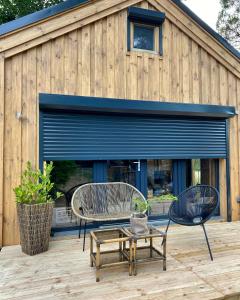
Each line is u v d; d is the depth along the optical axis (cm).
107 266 260
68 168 416
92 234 281
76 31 405
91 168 428
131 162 449
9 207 362
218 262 300
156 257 279
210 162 505
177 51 463
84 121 411
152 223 444
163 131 458
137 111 427
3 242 357
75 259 310
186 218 353
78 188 389
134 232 280
